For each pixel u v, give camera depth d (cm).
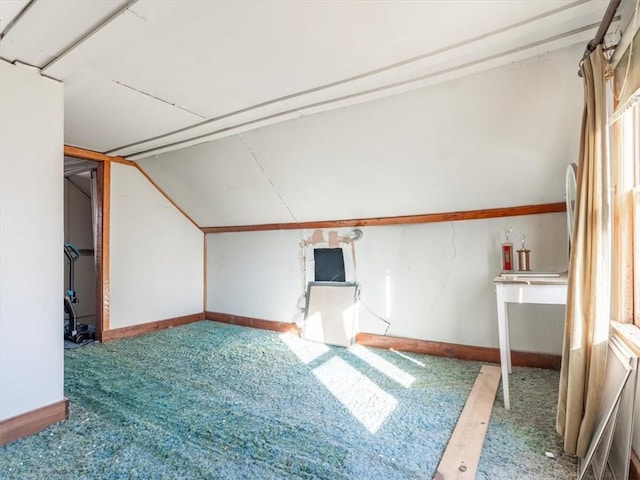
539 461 162
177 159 377
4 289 188
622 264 168
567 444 163
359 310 366
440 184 290
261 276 437
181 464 164
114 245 388
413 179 294
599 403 153
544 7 148
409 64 194
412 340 335
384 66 196
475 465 159
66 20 156
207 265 487
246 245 449
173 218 451
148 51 181
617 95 164
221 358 318
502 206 292
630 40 136
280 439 185
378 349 344
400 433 189
